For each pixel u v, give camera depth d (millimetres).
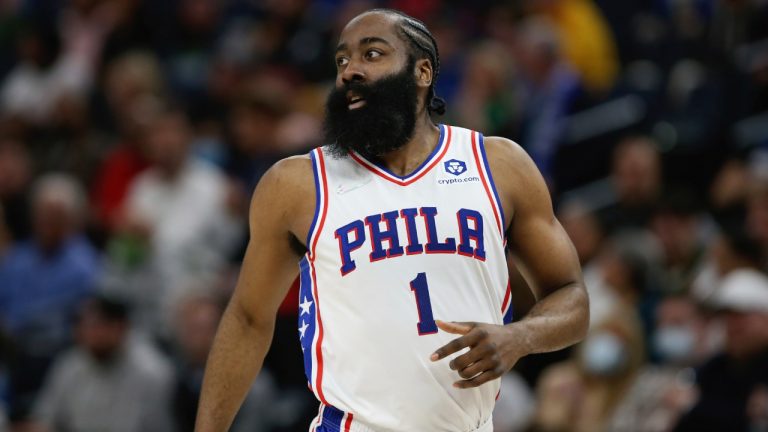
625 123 36406
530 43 35438
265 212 13078
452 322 11836
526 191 13070
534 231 13070
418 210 12695
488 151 13180
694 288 27047
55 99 38062
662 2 40219
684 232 28906
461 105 34000
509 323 12492
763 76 36375
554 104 35250
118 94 37969
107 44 40906
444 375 12484
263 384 26062
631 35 40344
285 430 26016
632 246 26453
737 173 30531
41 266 30906
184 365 27406
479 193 12875
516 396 25172
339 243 12641
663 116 36562
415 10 40406
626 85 37688
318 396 12930
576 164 35719
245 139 34656
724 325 23516
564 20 38531
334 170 12992
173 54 41000
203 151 35250
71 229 31109
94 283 30953
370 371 12508
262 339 13492
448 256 12586
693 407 22719
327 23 40562
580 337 12828
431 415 12531
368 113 12812
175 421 26828
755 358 22500
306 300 12992
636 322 24875
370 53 12977
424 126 13305
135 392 26656
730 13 36781
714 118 35812
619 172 31391
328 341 12727
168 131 31750
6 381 28203
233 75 38188
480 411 12867
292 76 39375
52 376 28094
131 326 29484
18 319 30609
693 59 37219
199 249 31203
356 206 12750
